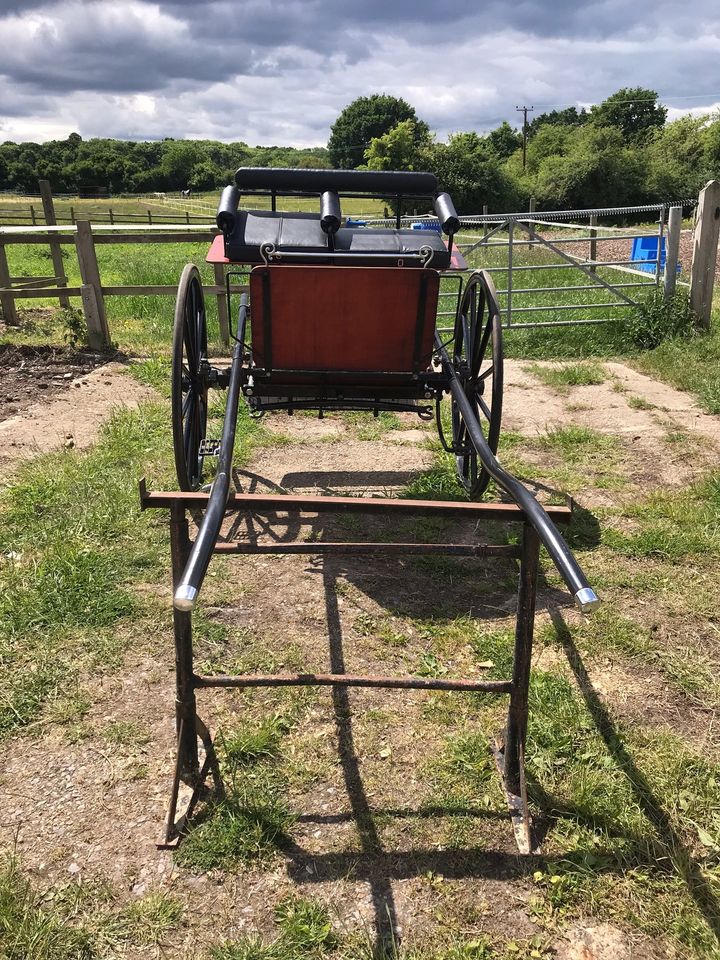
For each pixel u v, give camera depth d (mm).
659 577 4016
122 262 15961
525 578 2500
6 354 8312
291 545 2521
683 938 2203
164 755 2840
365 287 3715
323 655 3420
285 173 4184
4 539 4234
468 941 2191
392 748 2893
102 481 4938
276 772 2775
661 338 8609
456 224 3982
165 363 7855
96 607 3652
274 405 4383
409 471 5422
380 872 2404
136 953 2152
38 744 2891
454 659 3410
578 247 18938
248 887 2352
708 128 57562
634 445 5766
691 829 2559
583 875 2387
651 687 3236
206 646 3449
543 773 2771
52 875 2369
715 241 8578
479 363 4824
